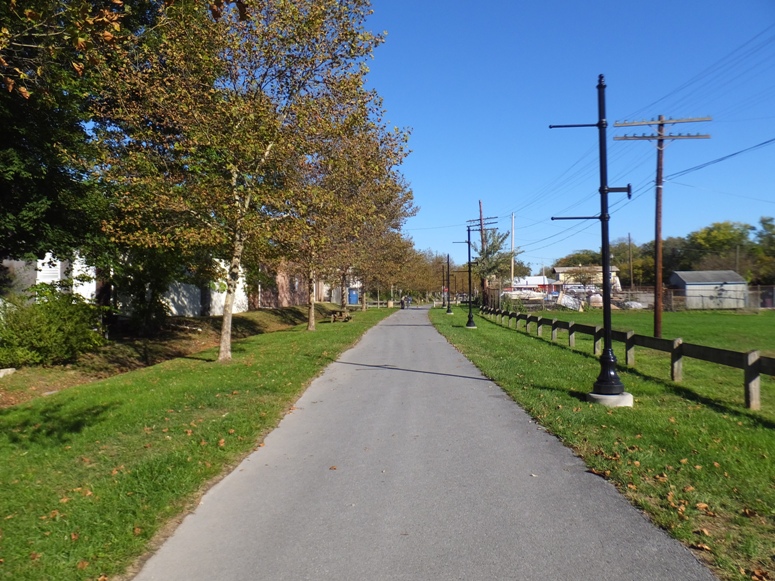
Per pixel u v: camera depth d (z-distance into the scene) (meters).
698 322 40.22
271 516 5.62
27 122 14.13
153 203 15.20
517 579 4.30
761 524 5.08
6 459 7.33
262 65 15.32
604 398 10.24
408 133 18.08
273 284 31.42
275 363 16.12
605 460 6.96
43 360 16.44
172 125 15.77
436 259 101.25
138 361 19.86
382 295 87.88
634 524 5.23
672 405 10.25
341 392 12.25
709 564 4.45
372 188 20.19
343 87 15.41
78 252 17.92
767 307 65.38
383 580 4.33
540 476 6.61
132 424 9.00
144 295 25.08
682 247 95.06
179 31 14.55
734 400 11.01
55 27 8.14
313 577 4.41
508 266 72.50
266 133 14.52
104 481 6.36
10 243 15.09
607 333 10.51
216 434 8.28
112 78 14.98
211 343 26.19
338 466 7.16
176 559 4.76
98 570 4.50
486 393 11.84
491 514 5.54
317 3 14.88
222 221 16.17
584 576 4.31
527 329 27.59
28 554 4.67
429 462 7.23
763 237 86.50
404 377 14.20
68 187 15.92
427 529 5.23
